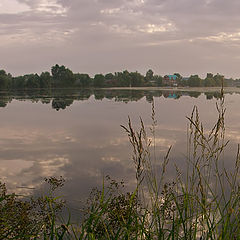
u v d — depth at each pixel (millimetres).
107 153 10375
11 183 7129
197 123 1819
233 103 34750
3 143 12680
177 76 136375
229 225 1586
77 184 6809
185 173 6715
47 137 13992
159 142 11641
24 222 2463
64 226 1637
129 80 111125
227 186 4852
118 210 1916
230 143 10922
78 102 38844
